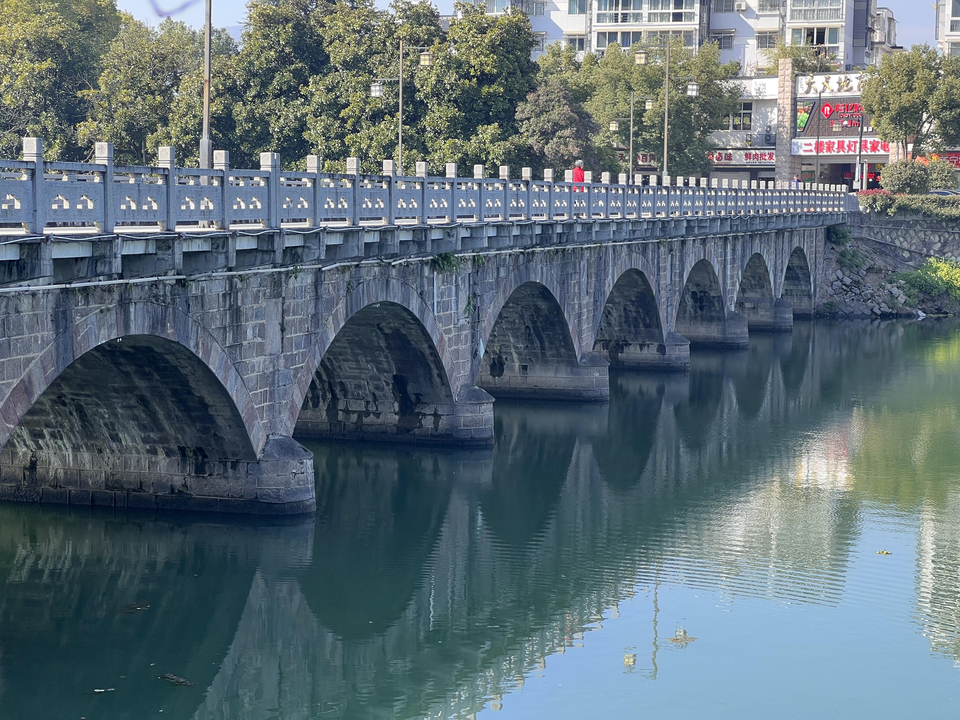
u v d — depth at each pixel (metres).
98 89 89.31
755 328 92.81
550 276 55.75
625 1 141.00
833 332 92.69
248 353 35.50
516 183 48.47
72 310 27.52
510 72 84.19
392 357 48.47
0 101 87.69
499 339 61.06
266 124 82.50
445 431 50.19
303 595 34.84
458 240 43.94
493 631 32.81
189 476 38.47
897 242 109.06
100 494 39.28
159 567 35.97
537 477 47.81
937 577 36.88
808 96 126.62
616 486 46.88
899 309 101.81
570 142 82.88
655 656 31.20
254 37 84.56
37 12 92.69
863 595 35.44
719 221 73.50
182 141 80.12
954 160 122.69
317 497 43.88
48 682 28.95
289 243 33.94
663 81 112.31
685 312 82.44
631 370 71.56
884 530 41.53
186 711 27.98
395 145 79.56
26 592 34.03
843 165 136.00
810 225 95.31
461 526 41.38
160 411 36.88
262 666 30.48
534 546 39.53
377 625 33.09
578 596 35.16
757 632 32.66
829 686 29.52
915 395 66.25
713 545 39.81
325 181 36.22
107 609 33.28
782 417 60.19
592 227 55.50
